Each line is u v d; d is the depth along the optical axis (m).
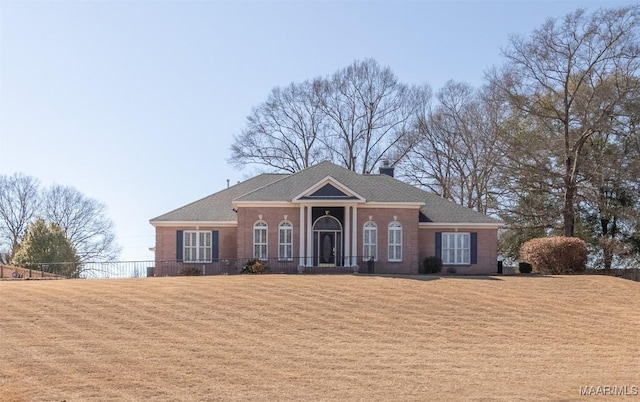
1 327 31.91
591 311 37.69
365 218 50.34
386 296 39.09
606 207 59.03
